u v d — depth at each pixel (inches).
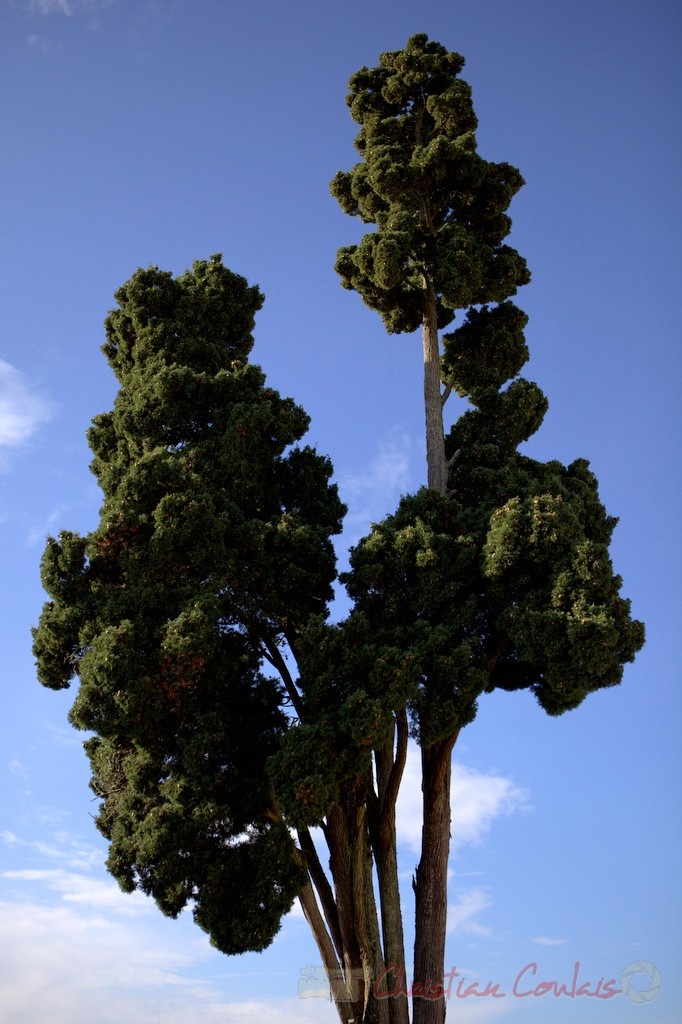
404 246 949.2
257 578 807.7
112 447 918.4
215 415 867.4
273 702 815.1
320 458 890.7
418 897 796.6
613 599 732.0
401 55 1058.1
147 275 946.7
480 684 748.0
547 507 769.6
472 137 1004.6
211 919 704.4
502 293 995.9
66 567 772.6
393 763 822.5
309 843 806.5
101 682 706.2
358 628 753.0
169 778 748.6
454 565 789.9
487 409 928.3
